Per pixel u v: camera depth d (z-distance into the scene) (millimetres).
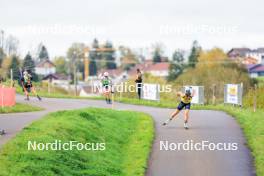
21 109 40469
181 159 26594
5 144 23688
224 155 27328
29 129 27547
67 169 22156
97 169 23625
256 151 27375
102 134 30906
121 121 36500
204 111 43375
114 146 29297
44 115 35688
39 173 20516
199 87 49219
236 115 38875
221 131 33219
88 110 36844
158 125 35531
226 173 24125
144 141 30312
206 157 26953
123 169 25109
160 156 27156
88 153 25844
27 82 50438
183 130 33594
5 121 32594
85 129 29906
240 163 25859
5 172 19562
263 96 49594
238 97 45969
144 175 23828
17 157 21766
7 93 41531
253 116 37625
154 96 52094
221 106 46406
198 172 24281
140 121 36844
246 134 31891
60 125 29031
